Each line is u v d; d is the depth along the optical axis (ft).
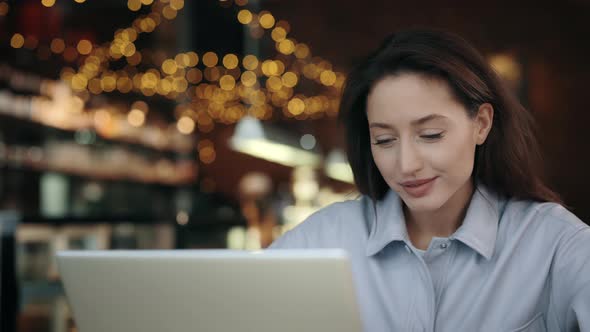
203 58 25.07
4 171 16.79
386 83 3.37
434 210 3.81
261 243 19.60
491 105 3.62
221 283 2.57
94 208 20.92
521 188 3.87
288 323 2.53
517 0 21.34
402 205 3.99
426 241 3.92
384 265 3.85
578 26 21.03
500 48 21.45
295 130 25.88
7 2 15.90
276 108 25.79
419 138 3.37
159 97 24.97
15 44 16.02
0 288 8.79
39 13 16.11
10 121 16.35
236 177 27.30
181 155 26.53
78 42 19.40
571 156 21.02
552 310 3.61
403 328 3.68
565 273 3.56
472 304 3.64
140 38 23.49
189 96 25.59
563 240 3.63
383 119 3.39
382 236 3.80
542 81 21.17
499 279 3.66
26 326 9.19
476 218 3.72
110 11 21.70
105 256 2.79
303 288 2.46
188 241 13.75
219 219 14.65
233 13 24.54
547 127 21.08
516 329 3.57
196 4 24.54
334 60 24.59
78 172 19.10
